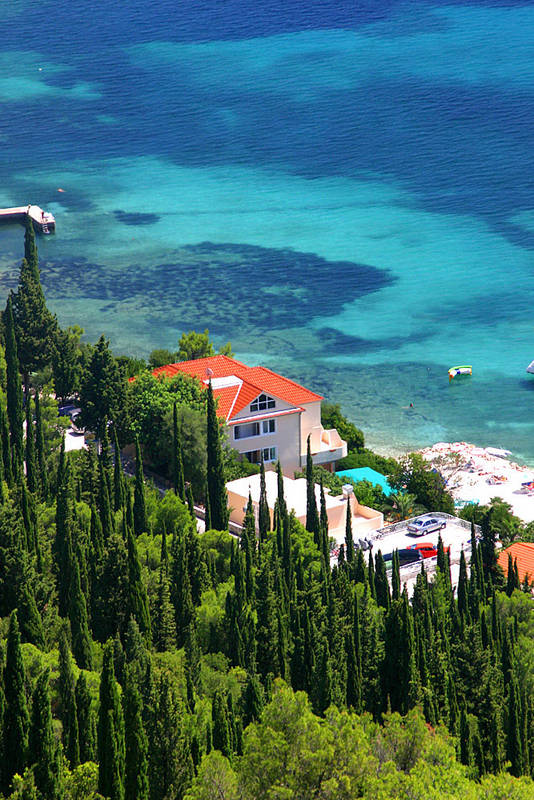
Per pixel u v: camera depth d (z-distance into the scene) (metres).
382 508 185.88
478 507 181.00
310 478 155.88
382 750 76.12
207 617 110.38
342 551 144.12
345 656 104.00
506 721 101.12
